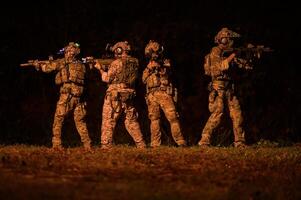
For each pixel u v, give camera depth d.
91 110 72.62
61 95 47.88
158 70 48.28
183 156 41.28
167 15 80.69
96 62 48.28
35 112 75.31
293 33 79.44
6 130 73.75
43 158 39.09
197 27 79.56
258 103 73.94
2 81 77.00
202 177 35.62
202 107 74.25
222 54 49.06
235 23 80.31
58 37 80.06
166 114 47.94
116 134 66.75
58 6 82.50
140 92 72.75
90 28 80.19
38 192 30.06
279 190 34.03
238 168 38.53
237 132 49.53
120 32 79.19
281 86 75.44
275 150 46.56
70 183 32.56
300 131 72.88
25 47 79.56
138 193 31.05
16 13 81.38
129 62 47.47
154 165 38.47
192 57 77.19
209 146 48.97
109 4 81.31
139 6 80.94
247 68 49.88
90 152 42.72
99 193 30.83
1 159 38.22
